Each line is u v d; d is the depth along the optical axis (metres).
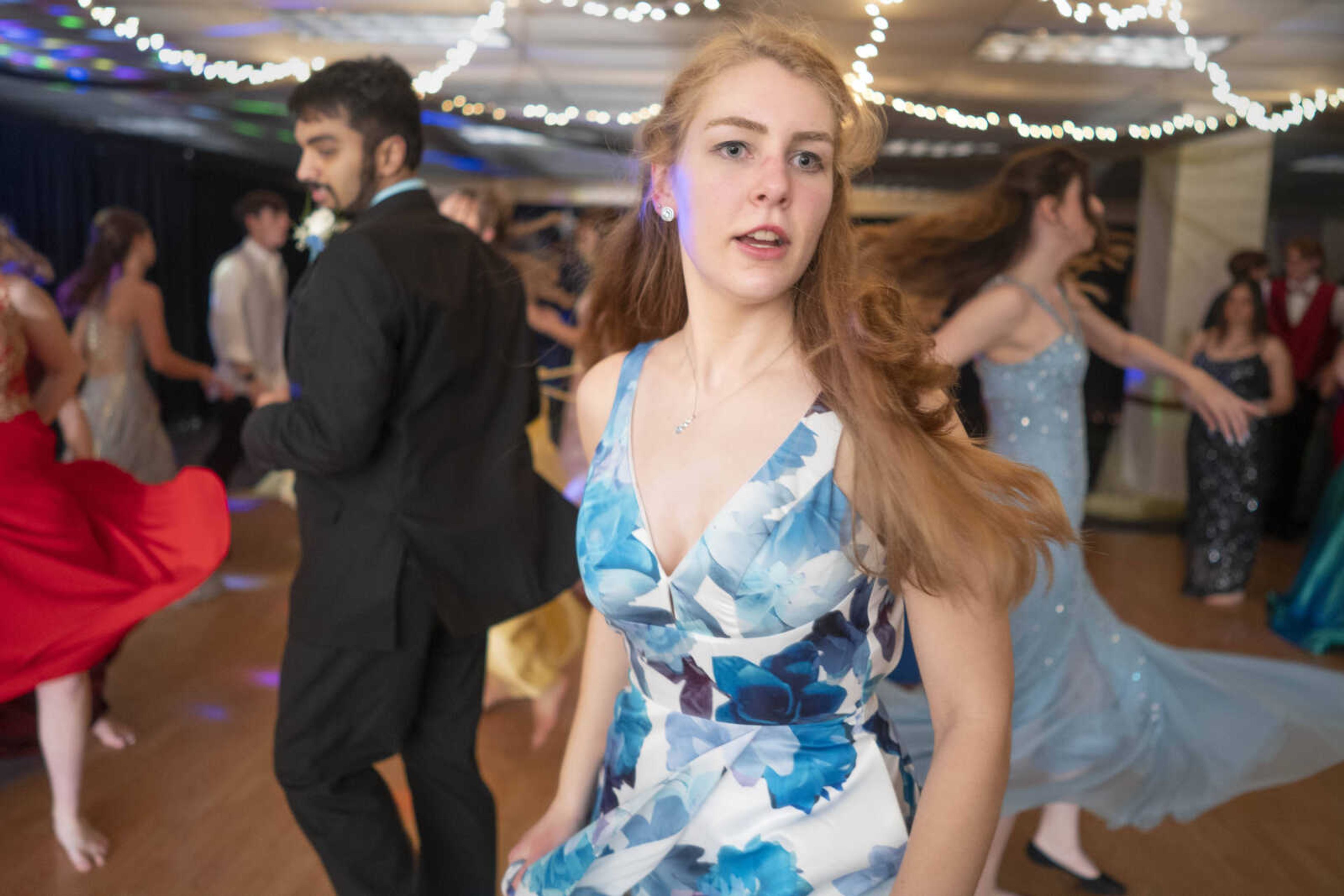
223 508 2.61
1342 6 5.06
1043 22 5.45
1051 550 2.14
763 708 1.08
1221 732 2.19
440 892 2.10
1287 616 4.63
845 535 1.04
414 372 1.92
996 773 0.99
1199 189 8.02
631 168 1.33
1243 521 5.09
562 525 2.16
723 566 1.04
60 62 6.81
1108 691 2.16
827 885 1.06
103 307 4.36
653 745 1.14
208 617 4.33
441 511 1.95
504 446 2.07
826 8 5.21
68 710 2.46
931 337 1.11
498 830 2.67
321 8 5.48
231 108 8.12
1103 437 10.97
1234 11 5.19
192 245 10.99
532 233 3.75
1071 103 7.70
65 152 9.07
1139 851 2.65
